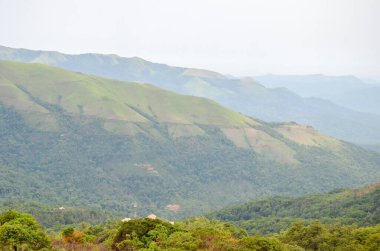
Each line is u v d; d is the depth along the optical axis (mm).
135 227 108250
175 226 114438
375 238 110688
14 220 96938
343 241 118625
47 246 96438
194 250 92812
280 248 97438
